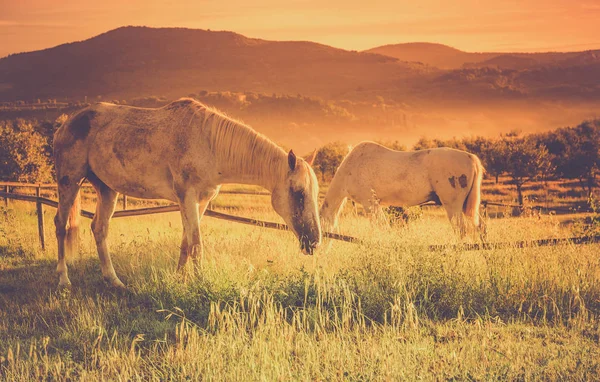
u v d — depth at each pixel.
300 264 7.34
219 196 24.34
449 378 4.09
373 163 9.91
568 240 6.94
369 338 4.94
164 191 7.16
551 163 38.88
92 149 7.19
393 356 4.43
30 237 10.30
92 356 4.72
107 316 5.96
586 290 6.12
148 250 8.58
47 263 8.59
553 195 32.47
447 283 6.08
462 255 6.79
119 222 13.62
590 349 4.66
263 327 5.09
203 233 10.89
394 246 6.56
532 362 4.40
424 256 6.34
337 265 7.09
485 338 4.78
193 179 6.96
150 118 7.13
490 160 40.47
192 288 6.33
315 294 5.95
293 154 6.68
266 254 8.16
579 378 4.08
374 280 6.20
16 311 6.21
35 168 23.36
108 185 7.33
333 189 10.39
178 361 4.60
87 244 9.49
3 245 9.60
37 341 5.21
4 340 5.26
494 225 8.55
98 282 7.44
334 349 4.61
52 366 4.57
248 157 6.95
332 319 5.61
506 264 6.43
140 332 5.47
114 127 7.14
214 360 4.46
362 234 8.30
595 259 6.63
